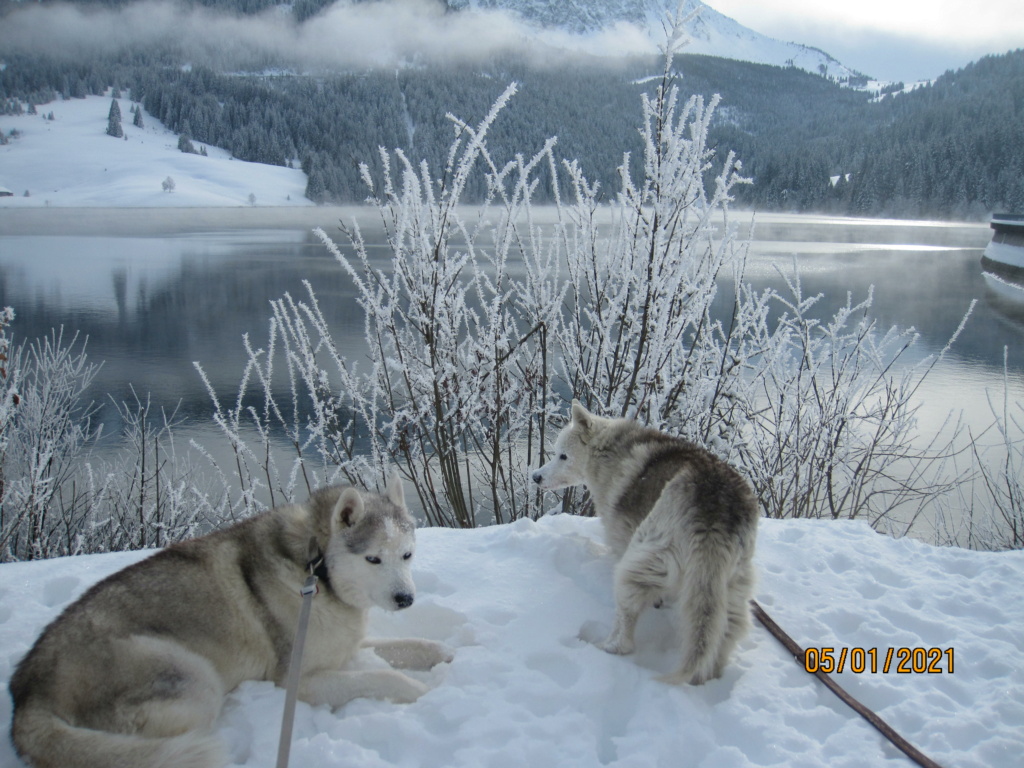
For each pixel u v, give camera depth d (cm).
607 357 712
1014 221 5041
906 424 800
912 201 13750
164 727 262
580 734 281
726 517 328
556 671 331
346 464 727
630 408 702
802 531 475
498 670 321
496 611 371
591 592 397
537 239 779
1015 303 3631
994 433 1427
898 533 912
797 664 337
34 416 849
